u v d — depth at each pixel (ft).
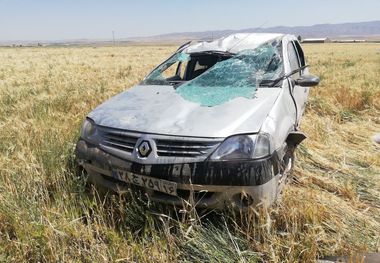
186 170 10.87
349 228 11.62
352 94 31.89
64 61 107.14
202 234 10.80
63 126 21.20
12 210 11.75
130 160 11.46
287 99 14.44
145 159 11.21
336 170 16.48
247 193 10.87
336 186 14.67
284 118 13.16
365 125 24.77
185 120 11.90
